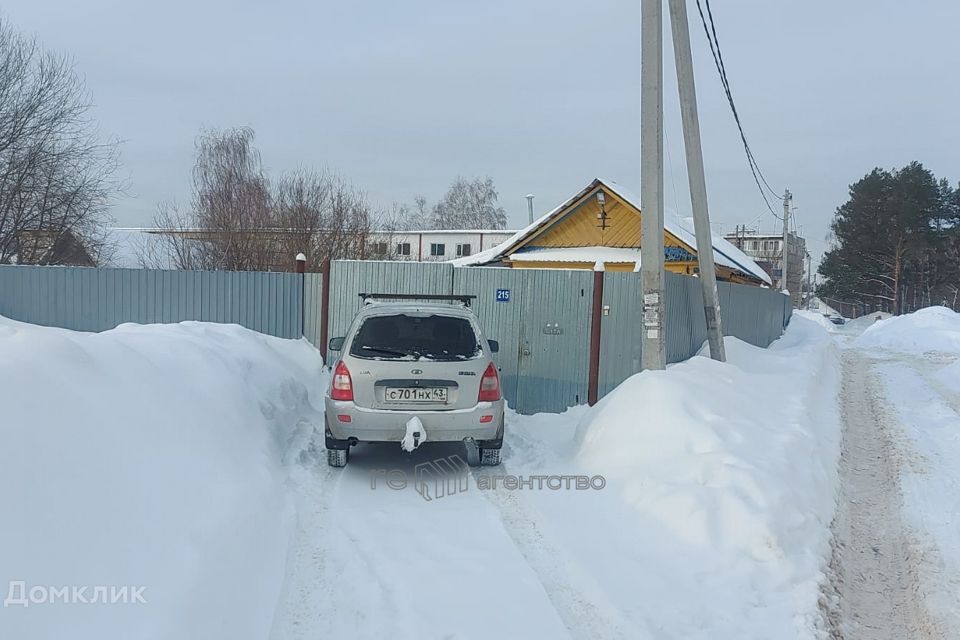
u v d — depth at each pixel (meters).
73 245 19.64
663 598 4.07
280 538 4.69
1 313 9.85
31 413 3.85
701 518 4.94
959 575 4.79
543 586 4.16
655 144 8.24
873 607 4.39
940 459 7.90
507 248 19.59
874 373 16.81
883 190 58.66
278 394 7.68
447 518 5.28
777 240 77.44
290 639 3.52
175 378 5.85
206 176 21.69
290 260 20.66
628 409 7.01
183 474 4.54
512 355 9.42
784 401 9.21
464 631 3.58
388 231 24.80
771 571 4.48
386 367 6.23
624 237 19.05
